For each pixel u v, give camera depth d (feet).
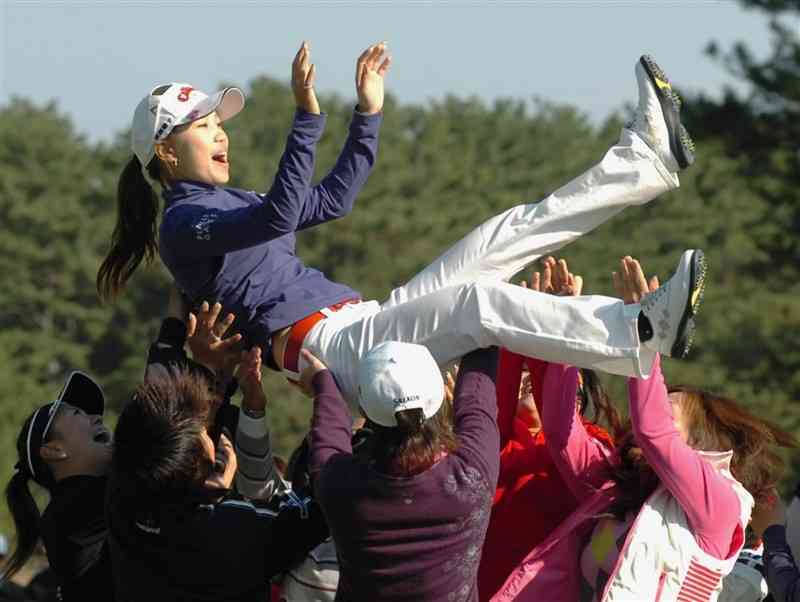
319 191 39.22
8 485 40.70
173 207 40.52
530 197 418.51
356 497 33.96
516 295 36.50
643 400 37.14
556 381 39.06
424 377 34.22
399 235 369.09
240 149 379.55
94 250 412.16
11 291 393.91
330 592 39.99
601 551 38.70
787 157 183.42
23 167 420.36
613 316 35.68
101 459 39.68
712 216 339.98
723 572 37.88
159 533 36.73
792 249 189.88
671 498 38.22
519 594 39.04
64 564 38.81
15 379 334.65
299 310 39.50
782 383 239.71
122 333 390.83
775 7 178.29
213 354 39.58
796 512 38.78
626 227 349.41
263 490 39.68
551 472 41.16
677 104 39.63
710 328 280.51
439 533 33.91
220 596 37.01
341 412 36.52
